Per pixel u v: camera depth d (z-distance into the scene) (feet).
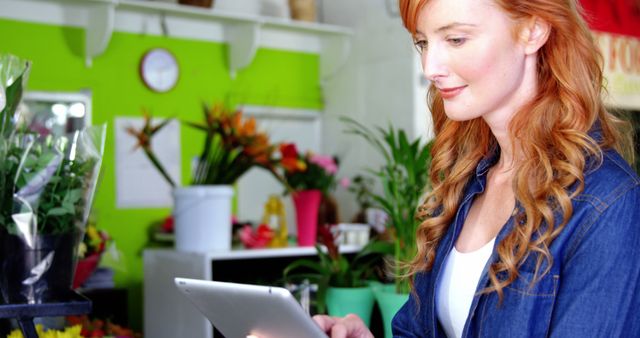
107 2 11.78
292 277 9.21
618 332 3.84
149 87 12.97
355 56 14.55
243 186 14.15
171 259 10.30
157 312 10.65
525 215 4.19
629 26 13.94
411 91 13.32
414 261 5.08
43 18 12.00
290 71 14.76
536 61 4.31
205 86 13.65
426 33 4.19
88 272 9.85
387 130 13.79
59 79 12.14
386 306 8.59
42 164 5.30
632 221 3.91
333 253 9.18
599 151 4.08
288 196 14.57
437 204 5.18
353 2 14.61
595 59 4.27
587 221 3.97
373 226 12.64
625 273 3.85
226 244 10.19
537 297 4.08
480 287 4.34
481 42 4.05
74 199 5.42
